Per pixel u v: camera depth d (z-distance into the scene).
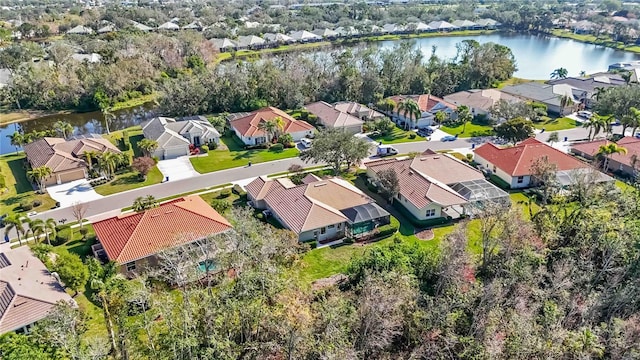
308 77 119.75
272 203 62.62
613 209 53.59
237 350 34.91
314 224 56.34
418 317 38.28
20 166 79.62
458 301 39.81
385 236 58.59
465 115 100.94
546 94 116.38
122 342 35.38
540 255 45.66
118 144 89.81
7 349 32.59
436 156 73.75
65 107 117.75
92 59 135.12
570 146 87.88
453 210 66.00
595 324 39.06
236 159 83.12
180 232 51.97
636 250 44.81
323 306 38.06
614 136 92.38
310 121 103.56
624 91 100.38
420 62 132.62
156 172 77.06
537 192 69.31
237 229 45.97
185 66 140.62
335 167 73.62
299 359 33.97
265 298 37.25
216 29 189.75
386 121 96.81
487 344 34.41
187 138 88.38
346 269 49.44
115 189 70.75
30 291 42.19
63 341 32.97
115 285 39.09
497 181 74.56
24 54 137.12
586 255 47.34
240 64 119.25
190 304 36.78
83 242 56.09
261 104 111.06
